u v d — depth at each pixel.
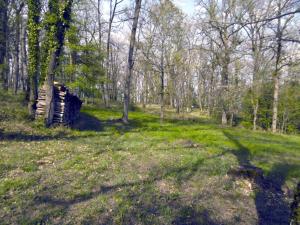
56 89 12.84
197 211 5.29
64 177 6.29
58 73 14.42
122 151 9.57
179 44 20.73
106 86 29.06
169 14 19.92
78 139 10.95
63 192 5.45
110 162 7.93
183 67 26.02
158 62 25.02
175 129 16.78
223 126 21.05
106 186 6.00
